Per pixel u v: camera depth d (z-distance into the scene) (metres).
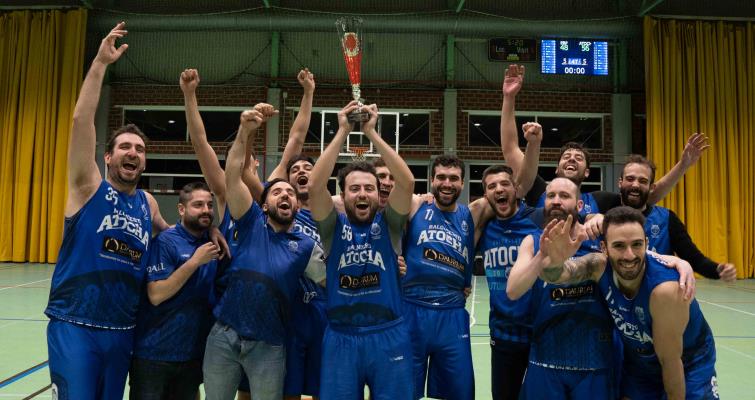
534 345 2.95
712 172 13.23
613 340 2.90
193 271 2.86
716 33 13.62
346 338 2.89
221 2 13.81
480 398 4.39
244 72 13.74
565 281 2.66
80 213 2.79
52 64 13.75
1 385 4.35
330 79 13.66
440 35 13.79
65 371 2.65
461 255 3.44
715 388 2.67
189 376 3.02
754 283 12.38
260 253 2.97
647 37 13.29
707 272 3.18
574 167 3.78
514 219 3.41
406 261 3.45
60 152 13.62
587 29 13.21
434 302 3.36
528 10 13.77
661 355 2.54
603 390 2.78
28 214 13.73
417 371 3.32
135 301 2.91
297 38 13.79
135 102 13.78
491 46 13.53
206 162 3.28
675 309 2.42
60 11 13.88
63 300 2.76
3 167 13.70
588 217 3.23
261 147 13.52
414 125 13.82
